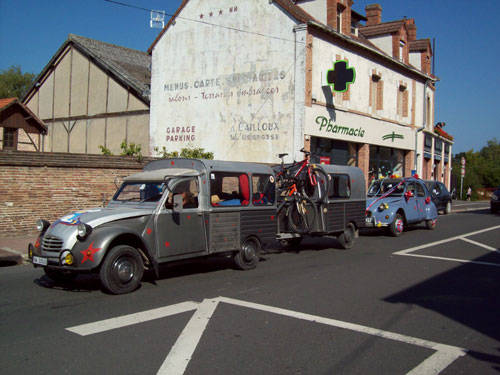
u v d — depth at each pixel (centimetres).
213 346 477
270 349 471
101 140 2584
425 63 3148
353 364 438
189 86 2273
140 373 407
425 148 3247
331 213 1132
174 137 2312
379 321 573
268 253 1132
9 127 2336
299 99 1956
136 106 2466
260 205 921
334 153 2245
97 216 685
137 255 700
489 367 438
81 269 649
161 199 746
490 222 2000
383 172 2748
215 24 2194
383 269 913
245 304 641
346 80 2012
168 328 531
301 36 1948
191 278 817
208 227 812
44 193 1287
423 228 1728
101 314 582
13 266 939
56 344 475
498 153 9619
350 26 2319
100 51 2686
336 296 692
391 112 2708
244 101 2109
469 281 808
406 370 426
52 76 2802
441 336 523
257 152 2070
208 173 820
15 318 564
